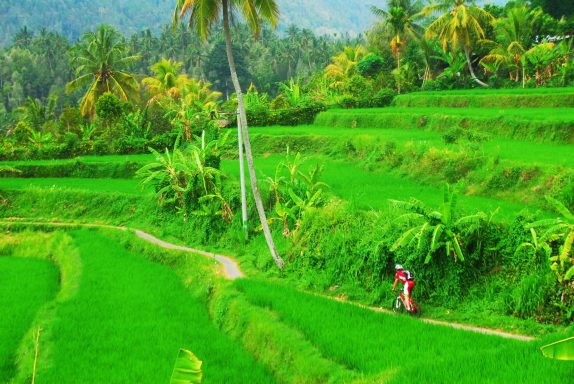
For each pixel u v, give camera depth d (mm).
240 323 14602
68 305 17359
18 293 20312
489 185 20469
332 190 23562
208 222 24328
